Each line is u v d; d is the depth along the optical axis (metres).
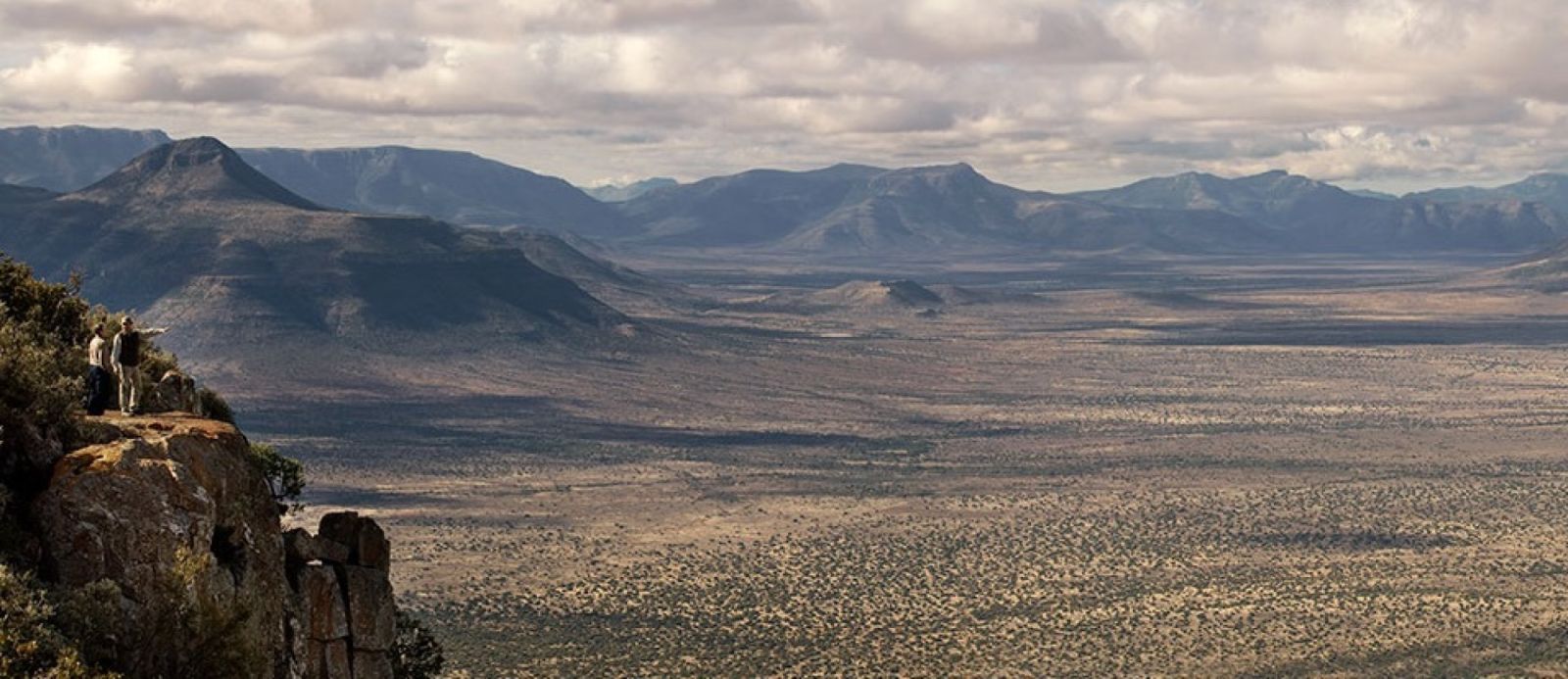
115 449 37.16
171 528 36.50
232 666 36.41
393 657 56.94
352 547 45.75
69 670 32.31
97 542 35.56
